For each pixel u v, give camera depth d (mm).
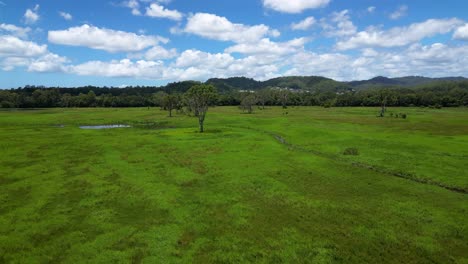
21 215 24109
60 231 21594
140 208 25828
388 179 34500
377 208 26000
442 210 25609
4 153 47375
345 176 35469
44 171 37031
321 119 112250
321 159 43844
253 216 24328
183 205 26531
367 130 78188
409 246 19875
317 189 30922
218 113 148125
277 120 107875
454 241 20516
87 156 46062
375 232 21656
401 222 23266
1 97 199250
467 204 26953
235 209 25641
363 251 19281
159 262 17828
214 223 23109
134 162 42312
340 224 22969
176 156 46406
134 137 66812
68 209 25438
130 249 19203
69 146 54406
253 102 176500
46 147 53062
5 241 19969
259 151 49875
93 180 33406
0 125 92125
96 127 95438
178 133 74500
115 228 22047
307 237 20969
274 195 29016
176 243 20109
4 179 33625
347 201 27625
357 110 171750
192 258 18328
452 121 102125
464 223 23062
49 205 26312
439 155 46125
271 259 18312
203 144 57000
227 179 34156
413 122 99938
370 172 37500
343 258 18469
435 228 22281
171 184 32344
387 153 47719
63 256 18406
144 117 127500
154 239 20484
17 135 67875
